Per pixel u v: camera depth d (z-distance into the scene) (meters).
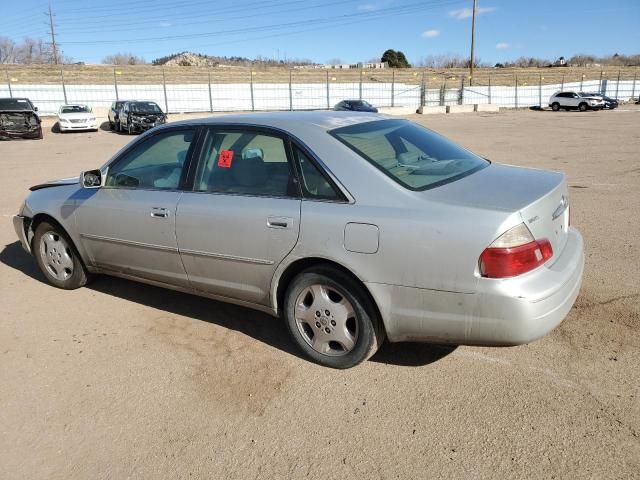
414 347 3.69
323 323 3.38
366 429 2.85
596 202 7.87
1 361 3.67
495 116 34.16
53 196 4.75
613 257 5.28
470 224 2.79
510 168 3.75
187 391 3.27
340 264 3.15
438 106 40.56
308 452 2.71
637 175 10.27
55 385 3.37
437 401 3.06
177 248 3.89
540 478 2.46
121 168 4.34
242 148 3.66
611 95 46.69
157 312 4.41
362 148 3.33
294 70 61.28
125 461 2.70
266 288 3.55
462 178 3.34
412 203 2.99
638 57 96.31
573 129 22.48
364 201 3.10
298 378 3.36
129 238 4.17
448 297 2.88
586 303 4.21
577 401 3.00
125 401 3.19
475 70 68.56
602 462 2.54
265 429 2.89
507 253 2.73
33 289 4.98
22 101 23.97
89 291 4.89
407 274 2.95
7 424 3.01
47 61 78.88
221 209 3.61
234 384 3.32
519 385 3.18
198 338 3.95
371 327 3.21
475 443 2.71
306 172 3.33
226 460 2.68
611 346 3.56
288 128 3.50
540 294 2.76
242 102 38.47
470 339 2.93
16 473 2.64
